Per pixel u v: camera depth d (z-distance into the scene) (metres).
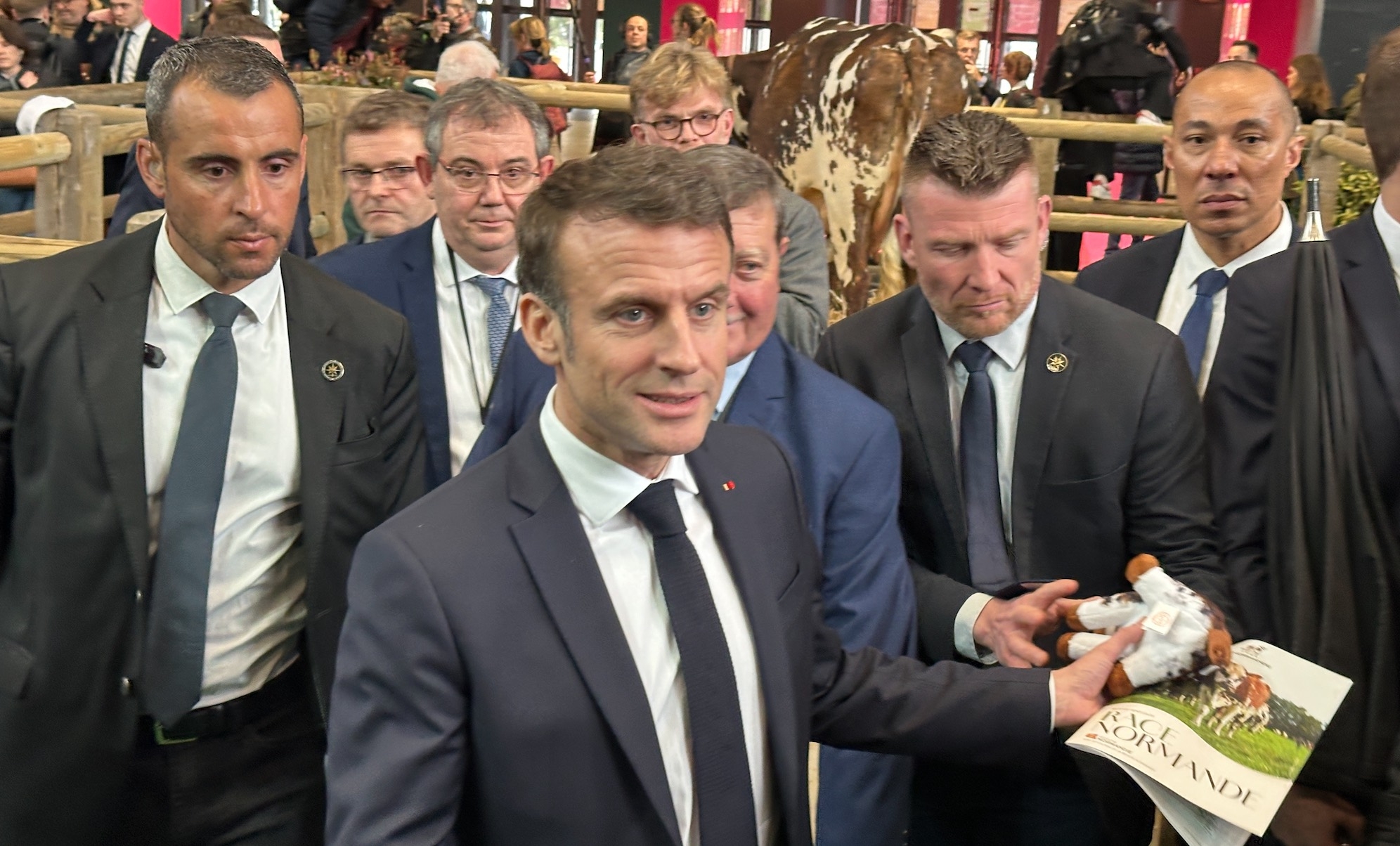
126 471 1.92
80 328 1.93
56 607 1.92
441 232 2.66
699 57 3.54
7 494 1.95
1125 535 2.12
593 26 14.99
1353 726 1.83
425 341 2.60
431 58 7.48
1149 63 6.73
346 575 2.08
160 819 2.04
